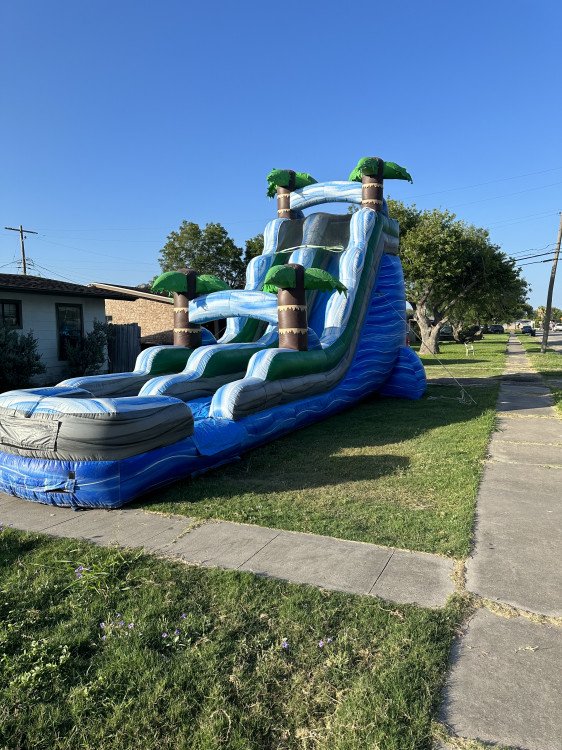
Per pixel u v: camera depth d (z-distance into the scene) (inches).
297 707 105.2
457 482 247.3
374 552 172.7
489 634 128.0
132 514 213.3
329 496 231.0
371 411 453.1
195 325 412.8
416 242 1114.1
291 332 363.9
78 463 217.9
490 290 1198.9
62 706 106.2
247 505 219.6
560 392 547.8
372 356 470.9
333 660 117.9
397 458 293.6
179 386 330.3
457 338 1937.7
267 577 155.9
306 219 520.7
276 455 303.7
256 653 121.8
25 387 569.3
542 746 94.8
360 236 469.1
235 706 105.1
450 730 98.9
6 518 211.6
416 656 118.6
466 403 486.6
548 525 197.0
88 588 150.1
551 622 132.8
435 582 152.6
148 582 154.0
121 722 101.6
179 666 117.0
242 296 382.0
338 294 445.1
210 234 1606.8
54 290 624.1
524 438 340.5
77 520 208.1
